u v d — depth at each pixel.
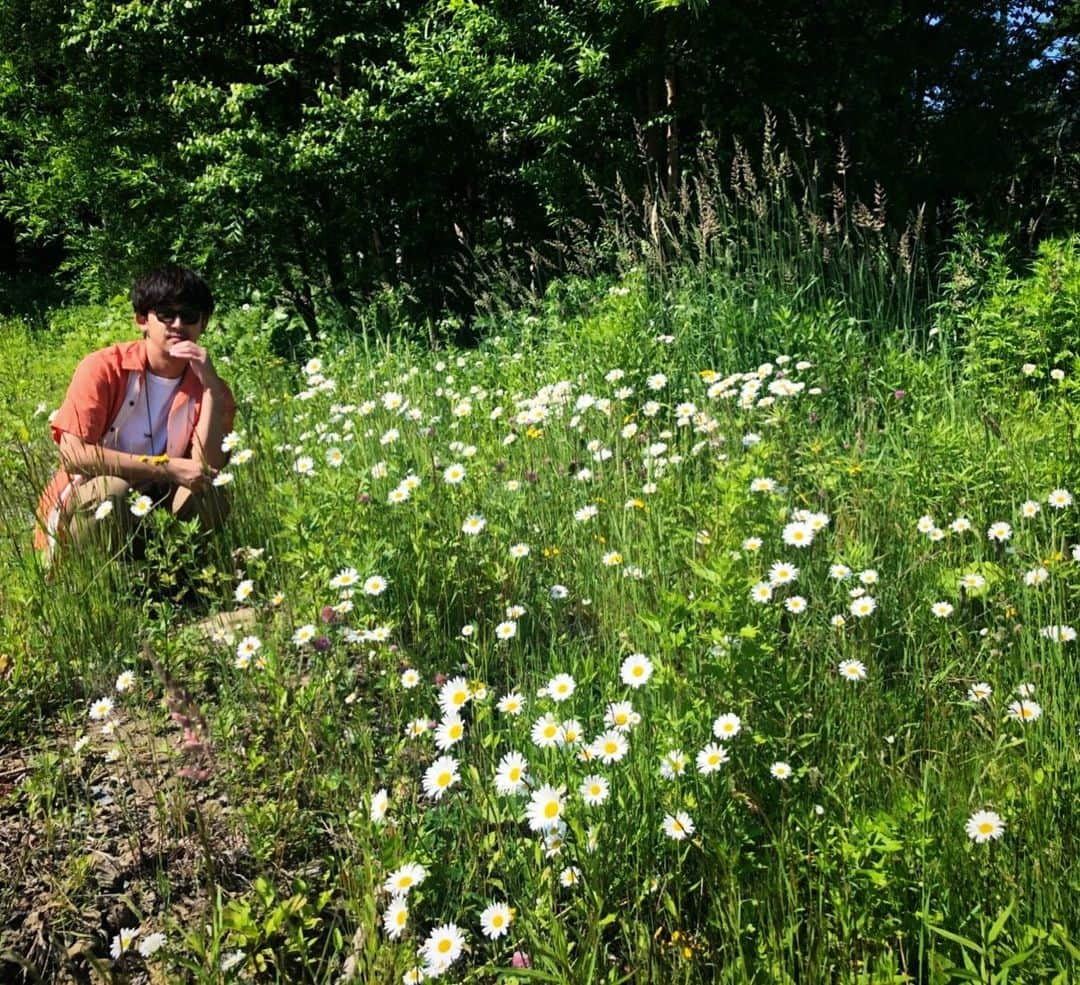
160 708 2.79
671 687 2.21
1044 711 2.29
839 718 2.38
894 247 7.45
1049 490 3.30
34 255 21.14
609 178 9.38
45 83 12.47
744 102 9.24
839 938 1.82
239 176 9.46
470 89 9.18
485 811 2.18
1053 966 1.68
